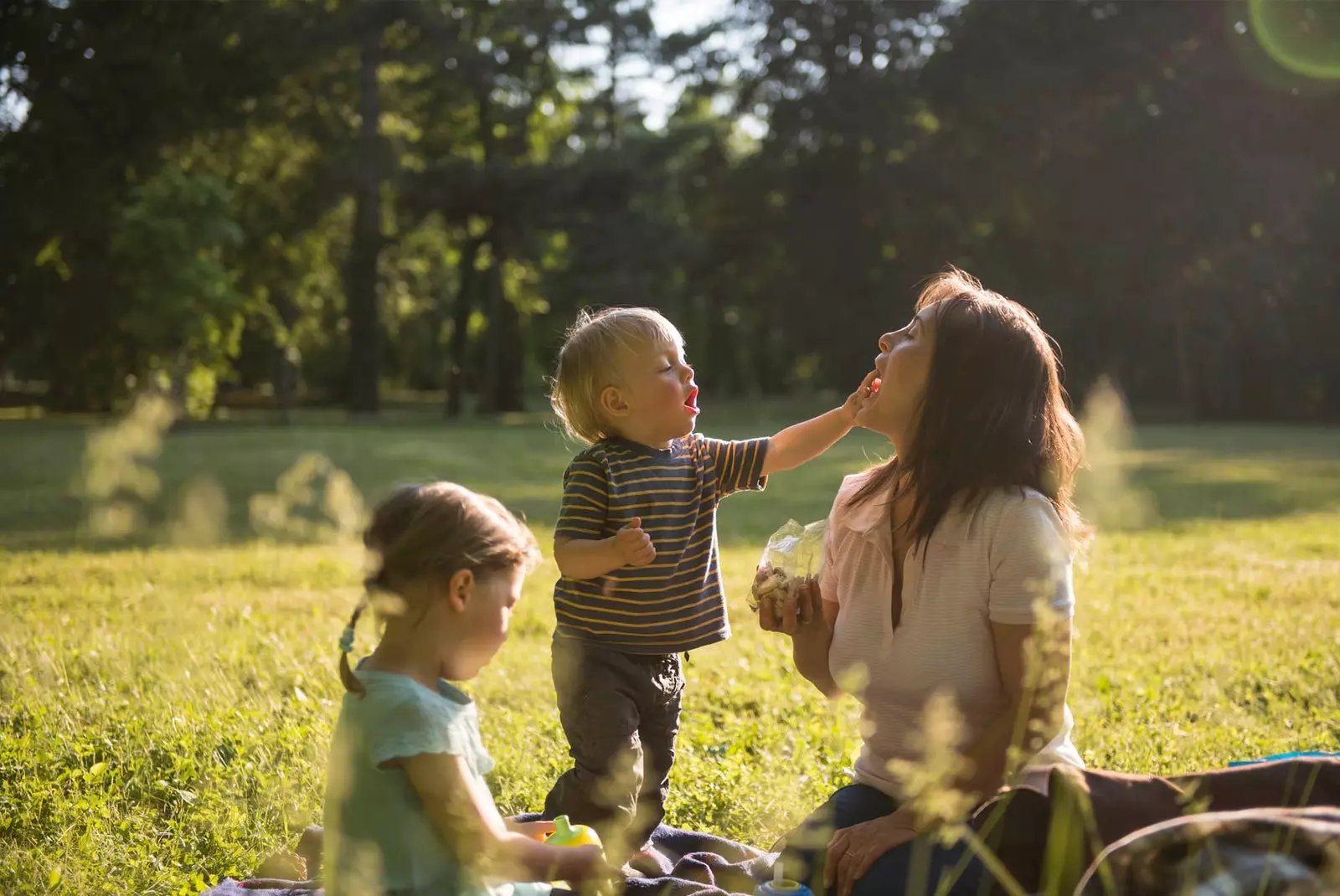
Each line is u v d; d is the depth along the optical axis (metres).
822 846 2.79
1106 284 43.50
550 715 5.52
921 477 2.91
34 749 4.68
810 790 4.25
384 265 51.94
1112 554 11.84
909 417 3.03
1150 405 51.19
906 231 45.75
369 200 45.12
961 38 44.12
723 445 3.76
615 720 3.42
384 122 47.28
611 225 46.94
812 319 47.62
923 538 2.88
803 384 68.75
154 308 34.56
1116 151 41.97
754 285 51.59
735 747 4.95
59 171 36.09
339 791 2.59
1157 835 2.19
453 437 31.36
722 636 3.69
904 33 47.62
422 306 57.88
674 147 51.31
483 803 2.58
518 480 20.16
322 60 40.22
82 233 36.28
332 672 6.07
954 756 2.38
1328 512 16.02
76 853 3.66
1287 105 42.00
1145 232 42.84
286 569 10.47
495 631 2.71
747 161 49.69
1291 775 2.59
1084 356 44.06
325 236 47.50
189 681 5.74
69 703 5.34
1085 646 7.23
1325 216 41.72
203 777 4.43
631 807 3.41
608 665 3.48
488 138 48.84
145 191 35.03
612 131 52.81
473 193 44.69
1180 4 42.09
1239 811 2.36
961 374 2.90
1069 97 42.38
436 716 2.56
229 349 39.84
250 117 39.62
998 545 2.81
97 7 36.97
